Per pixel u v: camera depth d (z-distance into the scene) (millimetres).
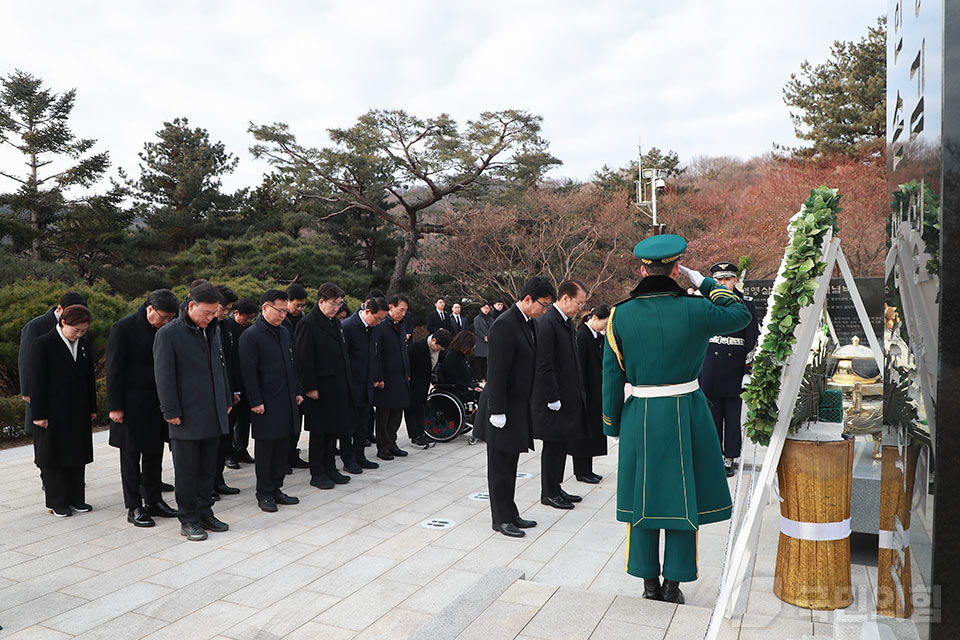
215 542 4926
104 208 23031
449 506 5832
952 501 1235
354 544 4863
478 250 26375
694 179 30688
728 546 3557
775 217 22375
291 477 6945
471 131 26812
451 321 14281
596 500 6031
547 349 5551
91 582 4191
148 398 5410
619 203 25797
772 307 3137
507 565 4445
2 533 5180
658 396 3469
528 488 6477
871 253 20172
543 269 25703
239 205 29547
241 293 17969
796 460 3275
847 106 22156
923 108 1308
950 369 1222
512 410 5059
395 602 3857
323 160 26188
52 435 5484
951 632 1246
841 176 20688
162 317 5312
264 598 3924
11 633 3510
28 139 21812
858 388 4344
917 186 1346
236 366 6887
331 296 6434
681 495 3395
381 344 7477
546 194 26688
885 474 1576
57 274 17750
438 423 8633
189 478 5012
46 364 5465
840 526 3260
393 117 26172
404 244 28047
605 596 3518
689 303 3426
